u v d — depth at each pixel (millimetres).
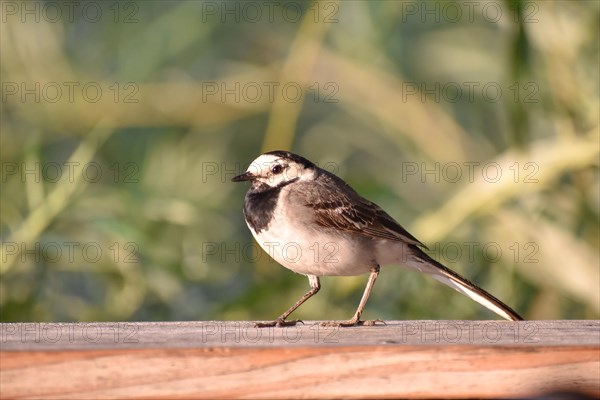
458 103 14641
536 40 12953
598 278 12602
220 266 13719
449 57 15062
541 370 6770
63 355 6621
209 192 14422
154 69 14961
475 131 14625
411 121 14312
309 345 6793
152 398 6656
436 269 10523
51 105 14688
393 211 13711
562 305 13070
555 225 12828
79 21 15242
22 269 12711
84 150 12695
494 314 12828
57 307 13117
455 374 6746
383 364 6742
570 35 12930
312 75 14461
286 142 13961
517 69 12156
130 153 14438
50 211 12352
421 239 12289
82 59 15180
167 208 13227
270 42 15688
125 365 6648
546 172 12180
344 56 14492
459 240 12984
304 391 6727
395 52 14672
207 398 6691
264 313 12867
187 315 13336
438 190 14172
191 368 6668
